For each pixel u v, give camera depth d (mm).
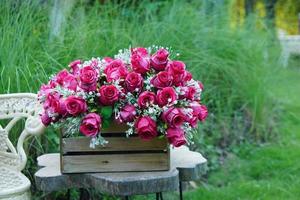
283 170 4277
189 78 2457
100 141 2354
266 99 5039
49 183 2432
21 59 3691
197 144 4332
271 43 5477
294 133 4957
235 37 5035
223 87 4742
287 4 8711
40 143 3479
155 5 5094
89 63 2480
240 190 3953
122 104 2357
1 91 3508
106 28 4449
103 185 2344
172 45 4430
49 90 2434
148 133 2309
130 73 2344
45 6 4340
